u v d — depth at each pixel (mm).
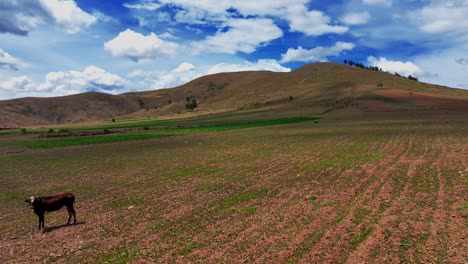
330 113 112438
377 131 53219
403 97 133250
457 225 13000
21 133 94312
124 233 14250
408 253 10977
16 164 35594
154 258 11617
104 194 21344
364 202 16594
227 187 21516
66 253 12398
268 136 55312
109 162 34531
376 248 11422
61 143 57219
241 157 33781
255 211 16266
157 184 23438
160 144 50688
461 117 75625
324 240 12289
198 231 14008
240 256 11383
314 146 39094
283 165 28141
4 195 22062
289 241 12391
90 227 15234
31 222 16422
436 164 24750
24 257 12203
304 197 18156
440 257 10586
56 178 27156
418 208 15281
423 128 54219
